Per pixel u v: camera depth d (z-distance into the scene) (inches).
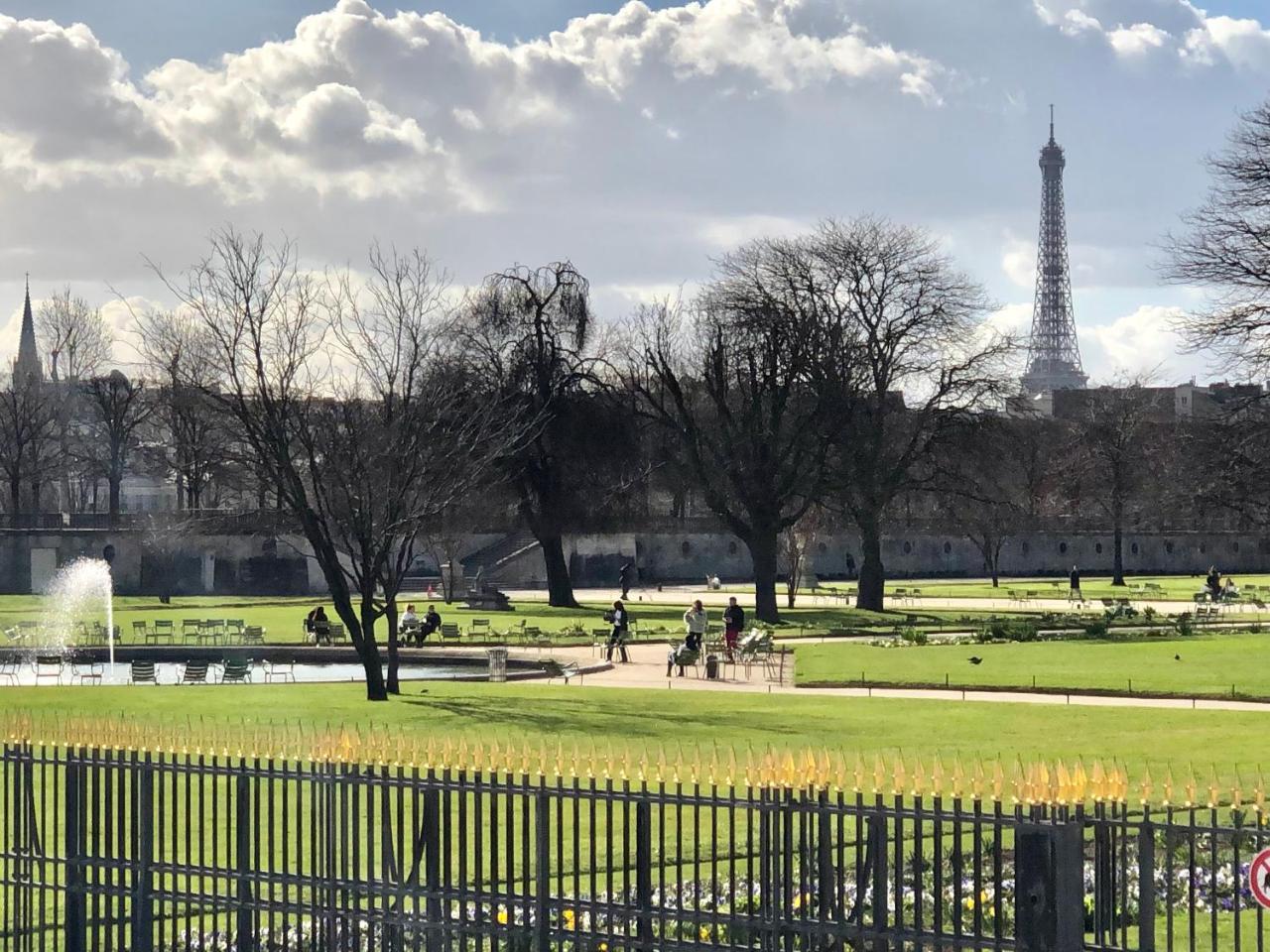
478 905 679.7
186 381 3710.6
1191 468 3356.3
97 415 6003.9
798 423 3794.3
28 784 780.0
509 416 3521.2
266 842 967.6
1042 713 1766.7
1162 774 1249.4
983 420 3858.3
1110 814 700.0
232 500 5861.2
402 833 695.1
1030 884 589.3
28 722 886.4
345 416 2578.7
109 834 757.3
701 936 724.0
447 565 4965.6
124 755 766.5
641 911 650.2
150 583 5442.9
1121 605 3550.7
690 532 6250.0
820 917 621.0
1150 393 6727.4
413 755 754.2
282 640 3201.3
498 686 2183.8
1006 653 2682.1
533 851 929.5
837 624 3577.8
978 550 6943.9
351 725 1603.1
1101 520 7101.4
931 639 3068.4
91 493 7687.0
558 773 679.1
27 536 5477.4
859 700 1936.5
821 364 3710.6
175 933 736.3
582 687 2166.6
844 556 6653.5
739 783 1101.1
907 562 6806.1
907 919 751.7
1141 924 595.8
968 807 997.8
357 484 2158.0
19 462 5659.5
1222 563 7229.3
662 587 5856.3
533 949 664.4
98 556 5487.2
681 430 3914.9
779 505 3767.2
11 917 841.5
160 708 1818.4
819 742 1482.5
